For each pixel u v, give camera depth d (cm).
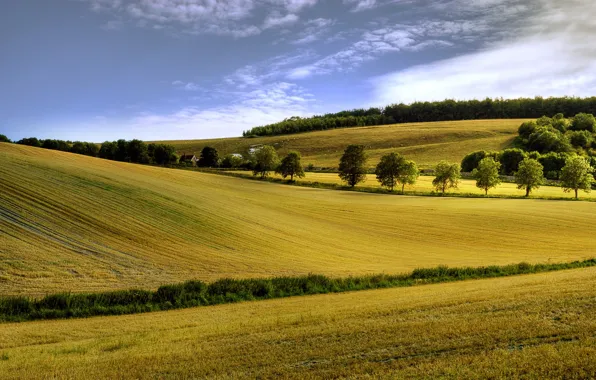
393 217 5381
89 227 3209
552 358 804
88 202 3753
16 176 4034
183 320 1456
